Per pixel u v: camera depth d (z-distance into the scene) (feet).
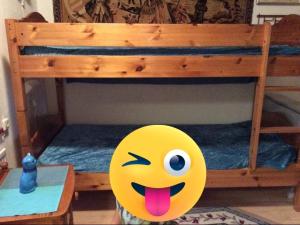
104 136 9.21
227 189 8.76
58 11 9.85
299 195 7.75
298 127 7.60
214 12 10.03
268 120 9.25
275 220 7.39
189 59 6.62
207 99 10.63
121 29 6.33
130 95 10.47
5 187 5.66
